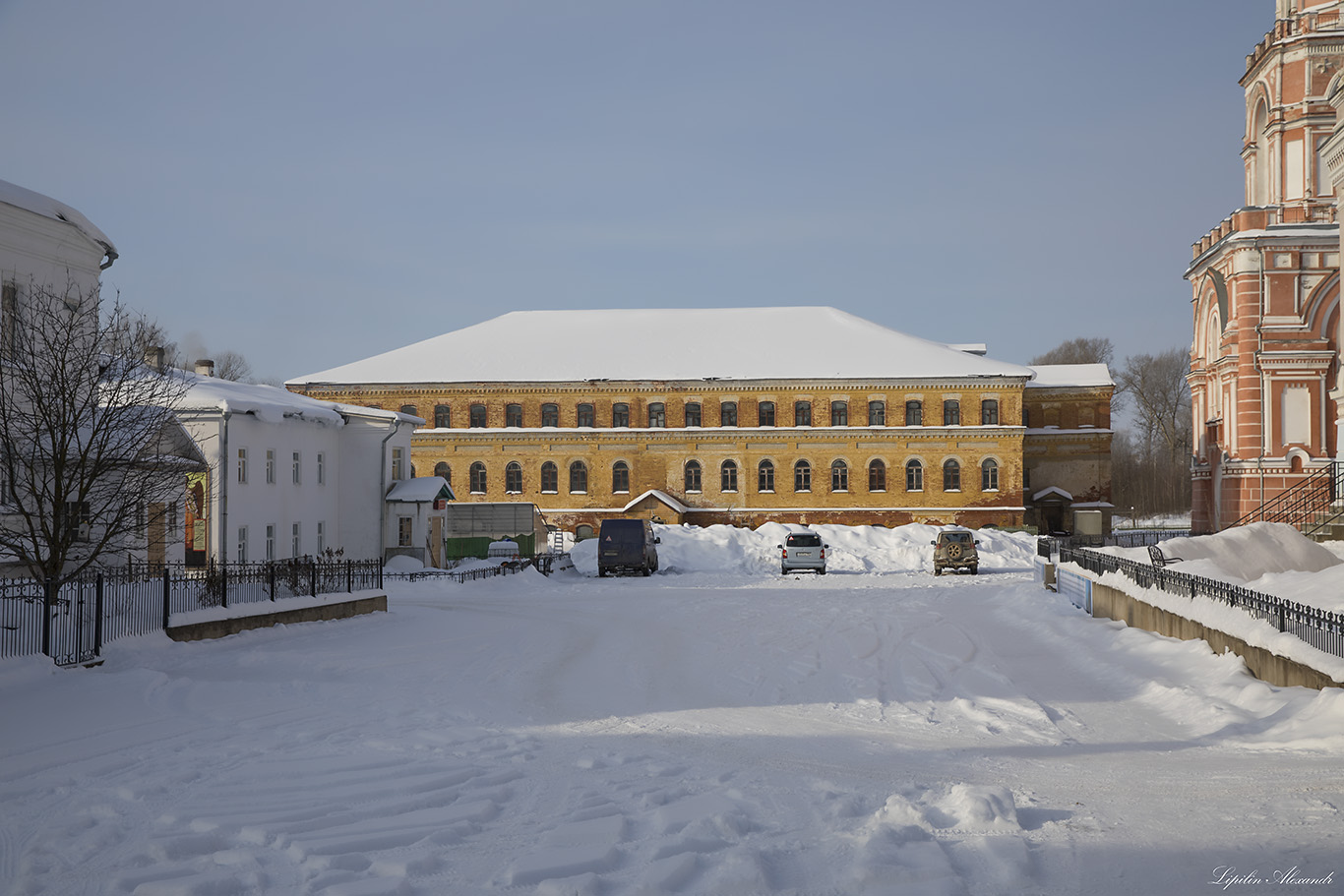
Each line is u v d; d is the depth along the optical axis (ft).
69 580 63.62
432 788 31.22
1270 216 132.05
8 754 35.94
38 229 93.30
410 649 68.59
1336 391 105.60
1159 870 22.75
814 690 51.57
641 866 23.73
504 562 159.53
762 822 27.30
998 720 43.34
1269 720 40.47
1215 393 146.00
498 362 249.34
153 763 34.63
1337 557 81.51
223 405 126.31
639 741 39.17
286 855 25.07
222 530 125.70
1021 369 238.27
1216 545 81.05
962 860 23.82
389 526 163.43
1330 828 25.48
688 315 270.46
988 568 168.96
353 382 243.40
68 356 79.25
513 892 22.31
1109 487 251.19
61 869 24.09
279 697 48.70
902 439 235.20
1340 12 130.31
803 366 240.53
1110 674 55.31
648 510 233.35
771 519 236.22
